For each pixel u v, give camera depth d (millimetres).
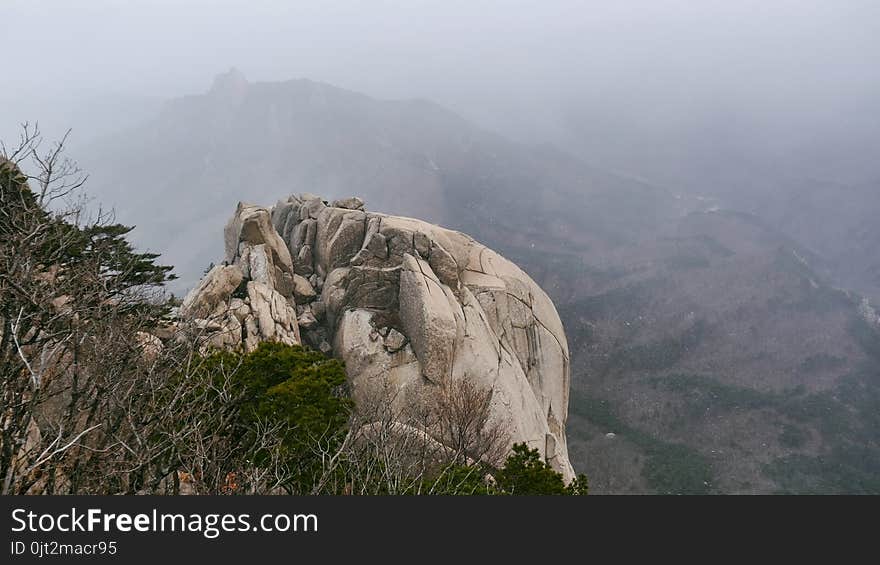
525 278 57094
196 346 26734
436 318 45281
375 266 50125
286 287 49594
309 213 57000
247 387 25297
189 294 43531
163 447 18344
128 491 16609
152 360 23328
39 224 23031
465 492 22922
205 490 16828
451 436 36781
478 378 45156
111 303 26594
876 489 139125
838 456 152250
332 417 25141
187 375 20625
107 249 30078
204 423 20641
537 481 27203
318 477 22188
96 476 17234
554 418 52750
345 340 46531
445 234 54281
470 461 37812
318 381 26047
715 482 139375
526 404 46906
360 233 53031
